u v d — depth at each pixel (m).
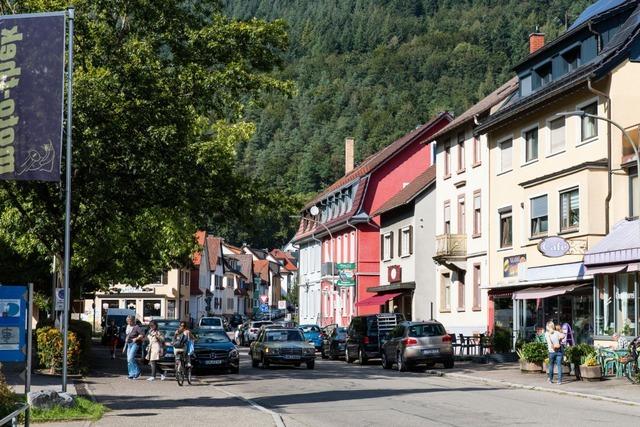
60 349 30.75
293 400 22.89
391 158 68.69
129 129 29.55
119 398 22.88
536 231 39.19
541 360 31.95
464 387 27.28
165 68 30.64
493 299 44.19
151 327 30.50
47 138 16.86
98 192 31.11
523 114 40.38
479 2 192.00
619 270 30.08
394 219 60.12
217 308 123.81
